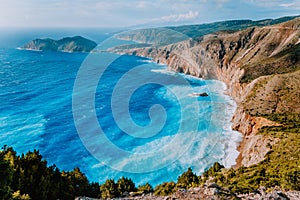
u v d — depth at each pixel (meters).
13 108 121.69
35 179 27.89
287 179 30.42
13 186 25.48
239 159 75.94
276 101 105.62
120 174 63.00
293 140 63.94
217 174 51.19
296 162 44.94
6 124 102.56
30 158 30.20
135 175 62.06
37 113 115.94
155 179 61.47
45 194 27.42
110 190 40.25
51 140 90.06
